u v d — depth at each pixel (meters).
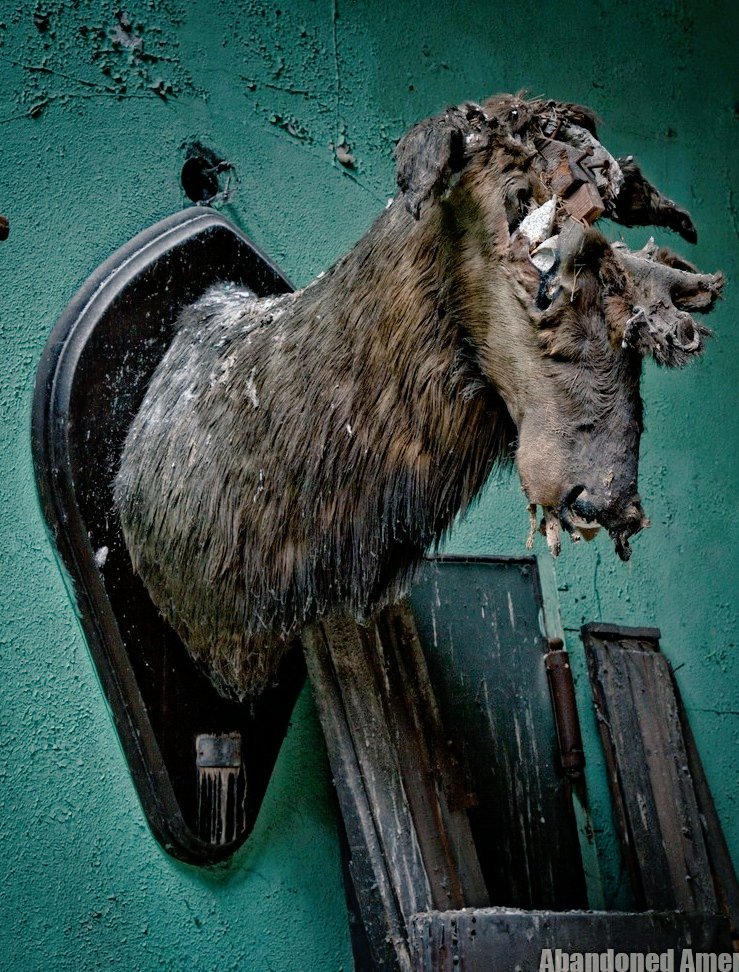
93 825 1.37
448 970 1.28
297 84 1.79
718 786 1.82
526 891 1.52
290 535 1.28
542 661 1.68
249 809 1.44
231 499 1.31
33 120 1.54
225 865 1.44
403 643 1.51
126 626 1.38
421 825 1.41
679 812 1.67
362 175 1.82
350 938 1.47
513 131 1.21
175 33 1.69
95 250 1.53
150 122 1.63
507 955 1.30
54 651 1.39
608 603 1.82
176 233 1.54
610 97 2.10
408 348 1.25
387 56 1.89
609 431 1.13
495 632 1.66
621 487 1.12
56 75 1.57
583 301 1.14
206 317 1.48
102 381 1.42
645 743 1.70
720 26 2.28
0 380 1.43
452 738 1.55
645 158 2.10
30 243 1.49
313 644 1.47
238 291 1.55
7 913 1.30
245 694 1.45
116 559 1.39
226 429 1.33
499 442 1.28
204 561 1.33
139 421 1.42
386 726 1.44
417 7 1.94
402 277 1.26
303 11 1.83
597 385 1.13
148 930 1.36
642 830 1.63
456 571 1.66
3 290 1.46
